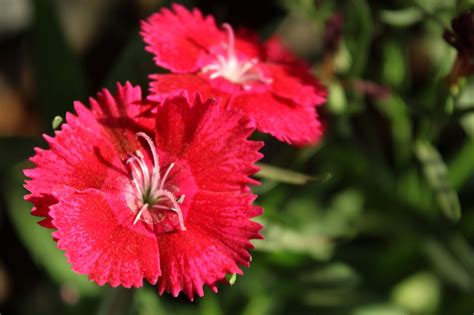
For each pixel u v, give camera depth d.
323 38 0.31
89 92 0.37
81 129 0.27
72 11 0.38
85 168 0.27
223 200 0.27
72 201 0.26
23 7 0.38
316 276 0.33
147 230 0.27
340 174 0.35
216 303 0.33
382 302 0.34
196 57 0.29
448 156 0.37
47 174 0.26
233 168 0.27
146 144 0.27
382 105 0.34
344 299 0.34
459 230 0.35
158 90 0.28
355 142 0.33
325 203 0.35
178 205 0.27
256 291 0.33
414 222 0.33
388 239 0.36
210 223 0.26
